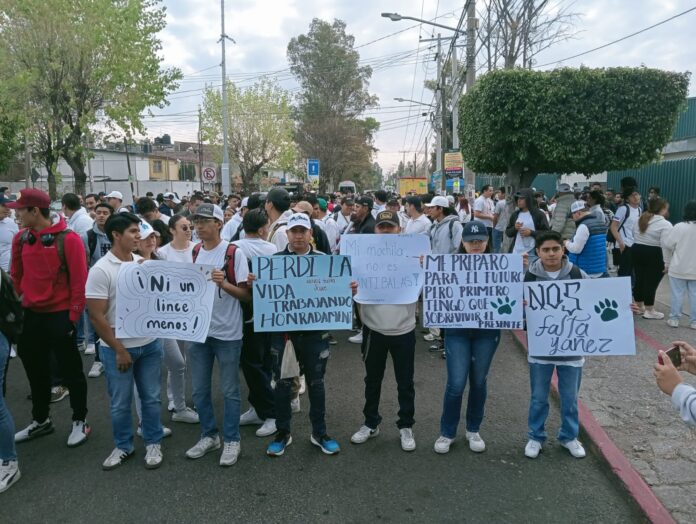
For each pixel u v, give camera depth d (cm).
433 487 381
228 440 418
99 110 1855
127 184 4391
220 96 3978
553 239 403
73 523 346
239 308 417
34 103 1731
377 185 12888
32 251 446
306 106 5534
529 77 1003
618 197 1296
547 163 1093
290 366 422
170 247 523
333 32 5594
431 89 4750
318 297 420
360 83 5647
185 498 371
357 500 367
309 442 454
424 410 520
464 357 423
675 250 726
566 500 363
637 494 351
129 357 400
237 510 357
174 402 497
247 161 4094
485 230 425
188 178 5950
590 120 1003
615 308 398
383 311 429
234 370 416
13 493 380
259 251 494
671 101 1002
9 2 1641
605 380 550
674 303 734
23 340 451
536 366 415
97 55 1756
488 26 1705
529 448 421
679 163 1638
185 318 399
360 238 440
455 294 419
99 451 443
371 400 449
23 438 462
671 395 225
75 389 456
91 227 688
